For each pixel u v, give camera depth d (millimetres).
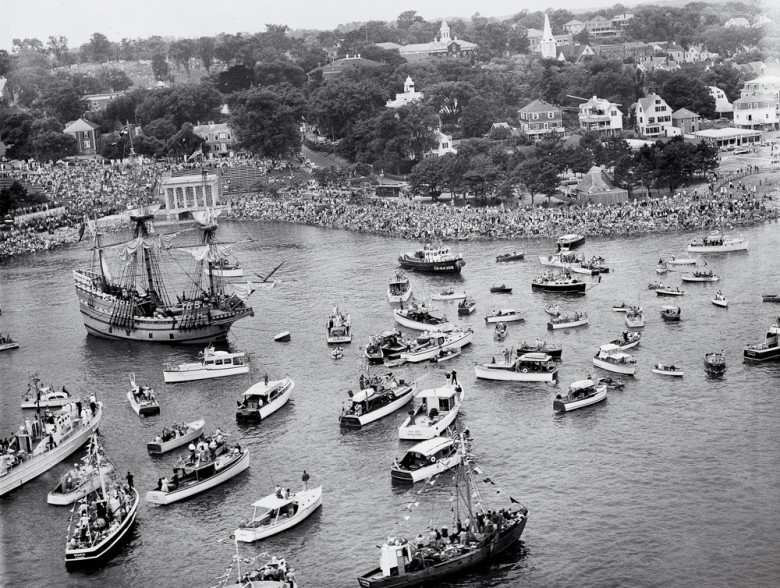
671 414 191750
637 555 146375
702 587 138625
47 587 147500
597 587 140000
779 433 180750
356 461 180500
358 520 159750
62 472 185125
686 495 161250
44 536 162250
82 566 152125
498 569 145000
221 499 169500
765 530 150375
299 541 154750
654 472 169125
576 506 159750
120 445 193625
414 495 166625
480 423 192875
